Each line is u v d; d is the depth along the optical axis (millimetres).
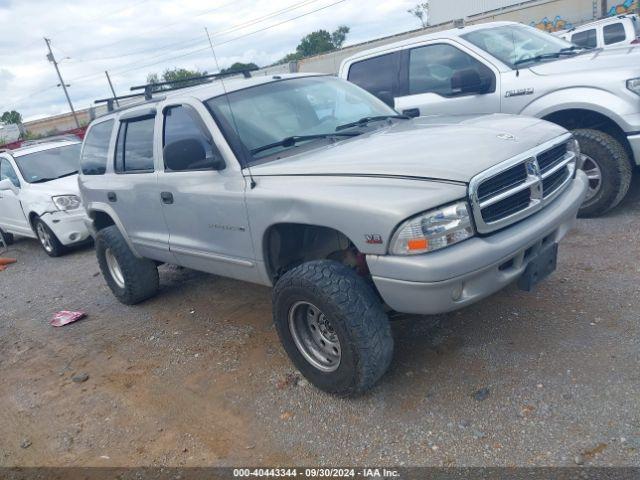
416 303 2816
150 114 4430
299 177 3285
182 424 3432
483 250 2797
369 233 2832
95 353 4703
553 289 4188
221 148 3707
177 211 4191
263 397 3545
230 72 4438
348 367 3086
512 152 3068
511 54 5949
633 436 2650
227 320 4824
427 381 3359
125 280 5391
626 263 4402
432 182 2822
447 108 6148
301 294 3148
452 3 30734
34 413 3912
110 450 3312
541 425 2836
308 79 4496
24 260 9008
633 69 5023
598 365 3199
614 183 5207
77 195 8203
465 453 2750
